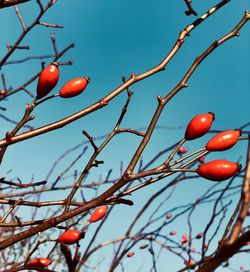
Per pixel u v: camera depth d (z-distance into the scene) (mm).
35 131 367
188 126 349
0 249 352
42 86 359
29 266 364
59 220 356
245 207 257
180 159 351
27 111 363
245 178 256
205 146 351
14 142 365
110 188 353
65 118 372
